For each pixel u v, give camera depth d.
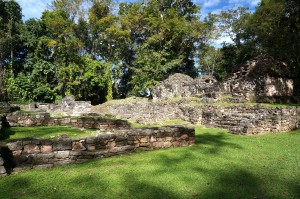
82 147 5.71
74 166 5.34
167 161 5.71
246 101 17.97
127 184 4.36
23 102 27.97
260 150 6.89
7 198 3.78
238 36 35.00
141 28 36.03
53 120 11.38
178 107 17.38
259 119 10.71
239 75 21.58
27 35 31.64
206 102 18.70
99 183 4.40
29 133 8.70
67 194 3.96
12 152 5.05
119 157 6.02
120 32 33.66
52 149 5.38
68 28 31.55
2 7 32.44
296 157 6.11
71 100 22.05
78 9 35.16
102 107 25.88
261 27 23.19
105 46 37.66
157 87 27.14
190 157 6.06
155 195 3.95
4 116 10.41
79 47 32.78
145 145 6.69
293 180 4.59
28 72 31.41
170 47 33.41
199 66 39.00
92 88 32.53
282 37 18.98
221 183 4.45
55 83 32.25
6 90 28.30
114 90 35.59
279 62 20.36
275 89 19.33
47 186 4.26
